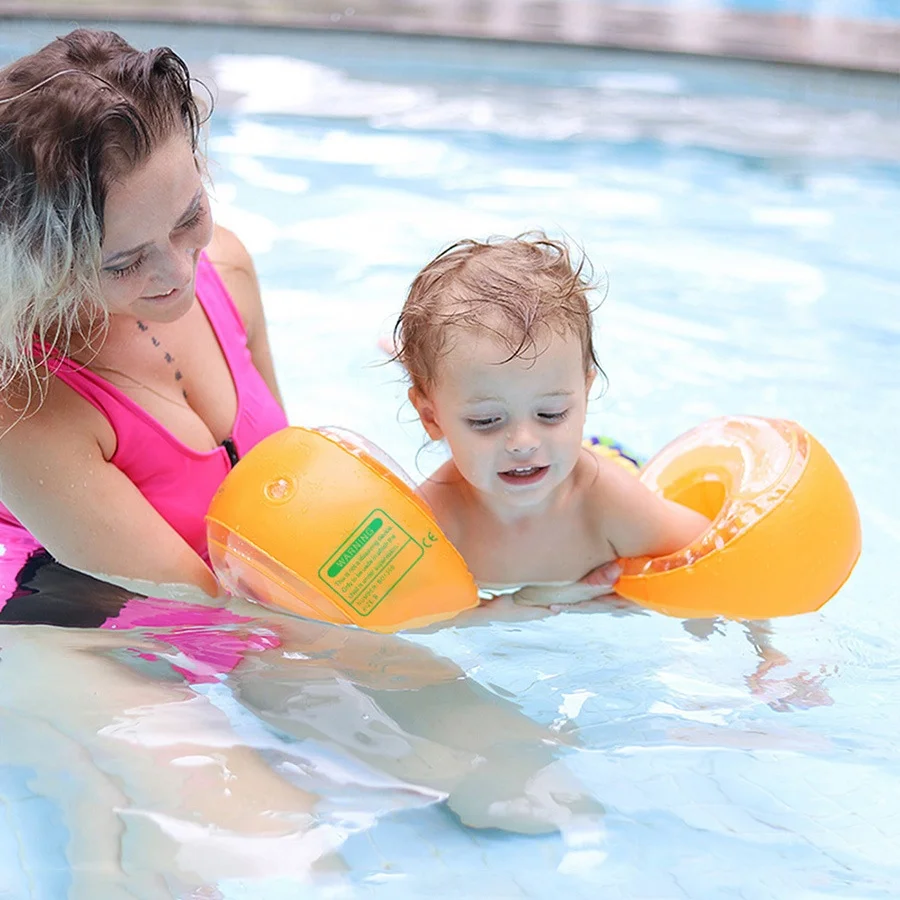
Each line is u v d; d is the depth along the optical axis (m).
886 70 8.16
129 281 2.65
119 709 2.52
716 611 3.12
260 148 7.29
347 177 6.89
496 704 2.69
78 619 2.87
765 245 6.15
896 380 4.86
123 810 2.24
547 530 3.20
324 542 2.88
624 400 4.66
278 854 2.16
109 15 8.55
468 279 3.01
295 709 2.60
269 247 5.94
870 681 2.85
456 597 3.01
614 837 2.25
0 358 2.78
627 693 2.77
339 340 5.03
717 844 2.23
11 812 2.21
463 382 2.87
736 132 7.82
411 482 3.14
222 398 3.30
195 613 2.96
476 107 8.20
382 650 2.87
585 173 7.05
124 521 2.90
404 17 9.12
